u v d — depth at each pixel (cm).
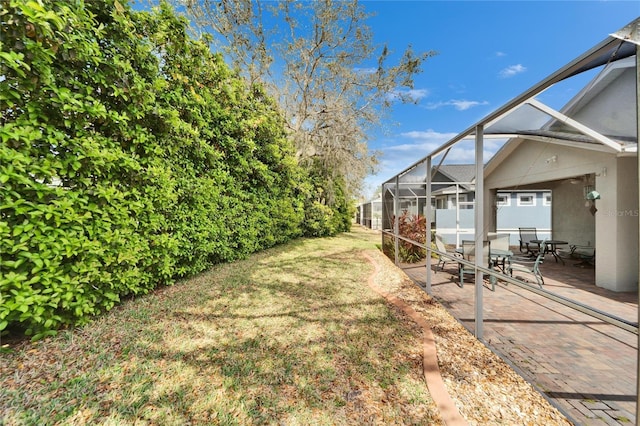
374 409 210
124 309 357
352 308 413
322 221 1397
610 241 330
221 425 189
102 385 219
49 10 243
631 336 257
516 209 696
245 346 292
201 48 504
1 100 226
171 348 279
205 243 517
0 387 206
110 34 324
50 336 276
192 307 385
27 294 236
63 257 274
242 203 694
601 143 300
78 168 275
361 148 1295
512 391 232
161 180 387
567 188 516
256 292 463
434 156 514
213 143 592
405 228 759
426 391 231
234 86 637
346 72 1164
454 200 821
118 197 319
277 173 916
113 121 320
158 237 390
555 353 284
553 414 204
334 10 1062
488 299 440
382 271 680
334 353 286
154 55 389
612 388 230
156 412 196
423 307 434
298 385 234
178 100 445
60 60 270
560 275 494
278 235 989
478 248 333
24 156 234
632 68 210
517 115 346
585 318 296
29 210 238
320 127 1286
